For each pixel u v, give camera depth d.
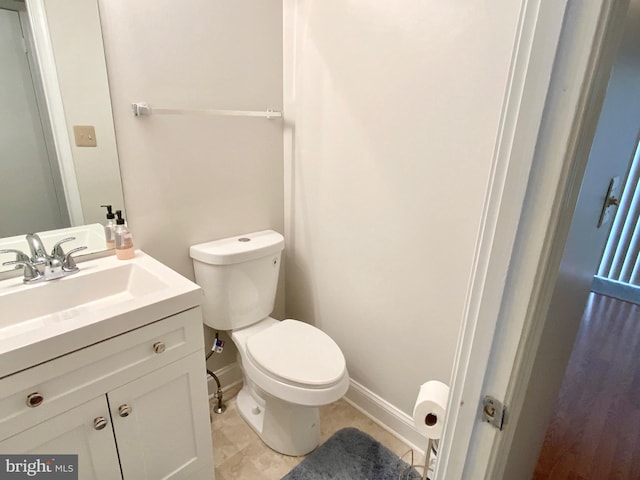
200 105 1.51
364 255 1.62
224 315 1.60
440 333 1.43
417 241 1.42
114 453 1.05
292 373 1.34
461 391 0.62
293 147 1.80
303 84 1.67
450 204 1.29
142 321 1.01
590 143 0.53
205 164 1.58
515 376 0.56
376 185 1.50
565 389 2.02
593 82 0.44
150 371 1.07
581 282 1.03
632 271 3.14
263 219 1.87
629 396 1.98
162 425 1.15
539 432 1.12
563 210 0.49
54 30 1.14
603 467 1.55
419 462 1.54
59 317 1.15
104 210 1.35
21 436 0.86
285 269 2.05
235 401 1.87
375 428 1.73
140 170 1.41
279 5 1.65
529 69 0.45
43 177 1.22
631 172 2.96
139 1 1.28
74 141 1.25
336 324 1.86
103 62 1.24
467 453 0.64
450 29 1.16
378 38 1.35
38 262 1.19
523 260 0.51
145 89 1.35
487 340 0.56
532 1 0.44
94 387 0.96
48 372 0.87
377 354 1.69
